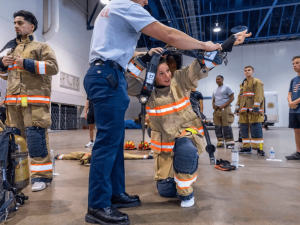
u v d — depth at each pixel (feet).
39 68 6.32
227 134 16.14
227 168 9.16
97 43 4.53
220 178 7.98
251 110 13.20
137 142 20.77
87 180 7.84
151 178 8.10
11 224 4.50
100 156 4.47
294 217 4.71
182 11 39.78
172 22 45.24
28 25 6.97
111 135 4.48
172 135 5.53
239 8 40.42
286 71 52.03
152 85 5.04
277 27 49.80
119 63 4.58
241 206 5.32
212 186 7.00
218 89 16.74
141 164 10.64
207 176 8.27
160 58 5.59
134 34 4.68
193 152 5.01
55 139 23.63
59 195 6.27
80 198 6.03
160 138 5.75
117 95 4.46
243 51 54.19
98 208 4.45
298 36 49.55
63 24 40.75
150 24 4.29
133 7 4.38
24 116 6.66
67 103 41.83
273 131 35.63
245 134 13.91
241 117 13.98
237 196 6.05
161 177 5.92
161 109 5.55
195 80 5.50
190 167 5.07
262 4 39.42
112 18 4.44
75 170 9.41
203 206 5.35
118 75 4.50
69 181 7.72
